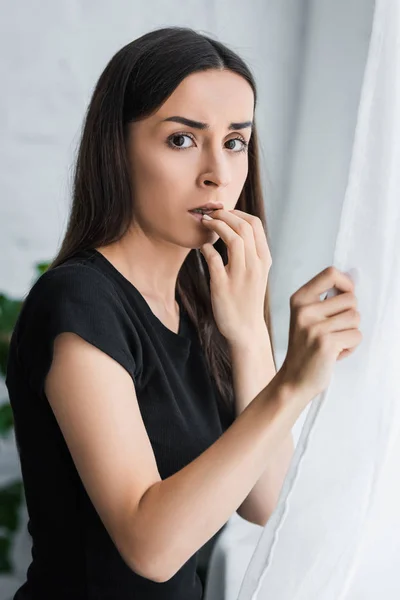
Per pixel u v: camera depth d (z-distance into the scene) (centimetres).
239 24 197
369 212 77
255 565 77
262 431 75
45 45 188
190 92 89
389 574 90
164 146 91
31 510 94
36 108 189
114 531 76
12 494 188
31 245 192
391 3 75
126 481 76
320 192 192
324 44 189
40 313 83
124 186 94
